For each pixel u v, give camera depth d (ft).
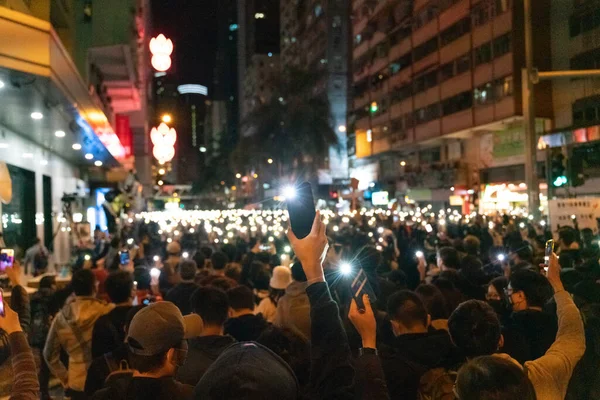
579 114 113.39
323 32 242.99
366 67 199.00
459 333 10.57
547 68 118.83
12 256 15.62
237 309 17.30
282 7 324.60
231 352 6.62
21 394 8.54
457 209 153.48
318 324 7.52
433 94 154.20
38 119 52.24
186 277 23.50
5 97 41.22
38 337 23.20
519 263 22.29
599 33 108.27
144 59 194.59
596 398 14.30
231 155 164.04
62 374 17.71
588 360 14.42
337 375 7.38
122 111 137.49
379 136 190.39
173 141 60.64
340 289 17.62
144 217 129.08
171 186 280.10
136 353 9.11
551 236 41.98
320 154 150.41
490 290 18.84
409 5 165.78
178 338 9.20
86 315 17.48
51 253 78.38
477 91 133.59
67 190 95.25
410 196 176.65
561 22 117.60
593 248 27.53
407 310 12.80
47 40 33.53
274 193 181.98
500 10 123.85
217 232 79.25
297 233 7.70
